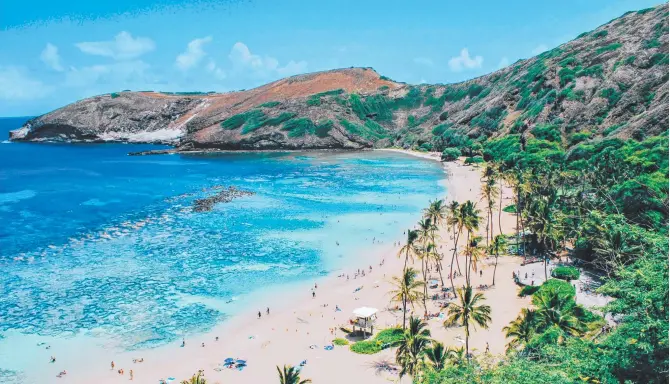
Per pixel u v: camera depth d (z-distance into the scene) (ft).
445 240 322.96
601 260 228.84
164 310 220.02
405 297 189.26
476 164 612.70
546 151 498.69
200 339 194.29
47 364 175.83
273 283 251.60
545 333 144.56
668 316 101.60
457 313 163.43
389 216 383.86
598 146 438.40
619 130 449.06
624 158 366.22
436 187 495.82
